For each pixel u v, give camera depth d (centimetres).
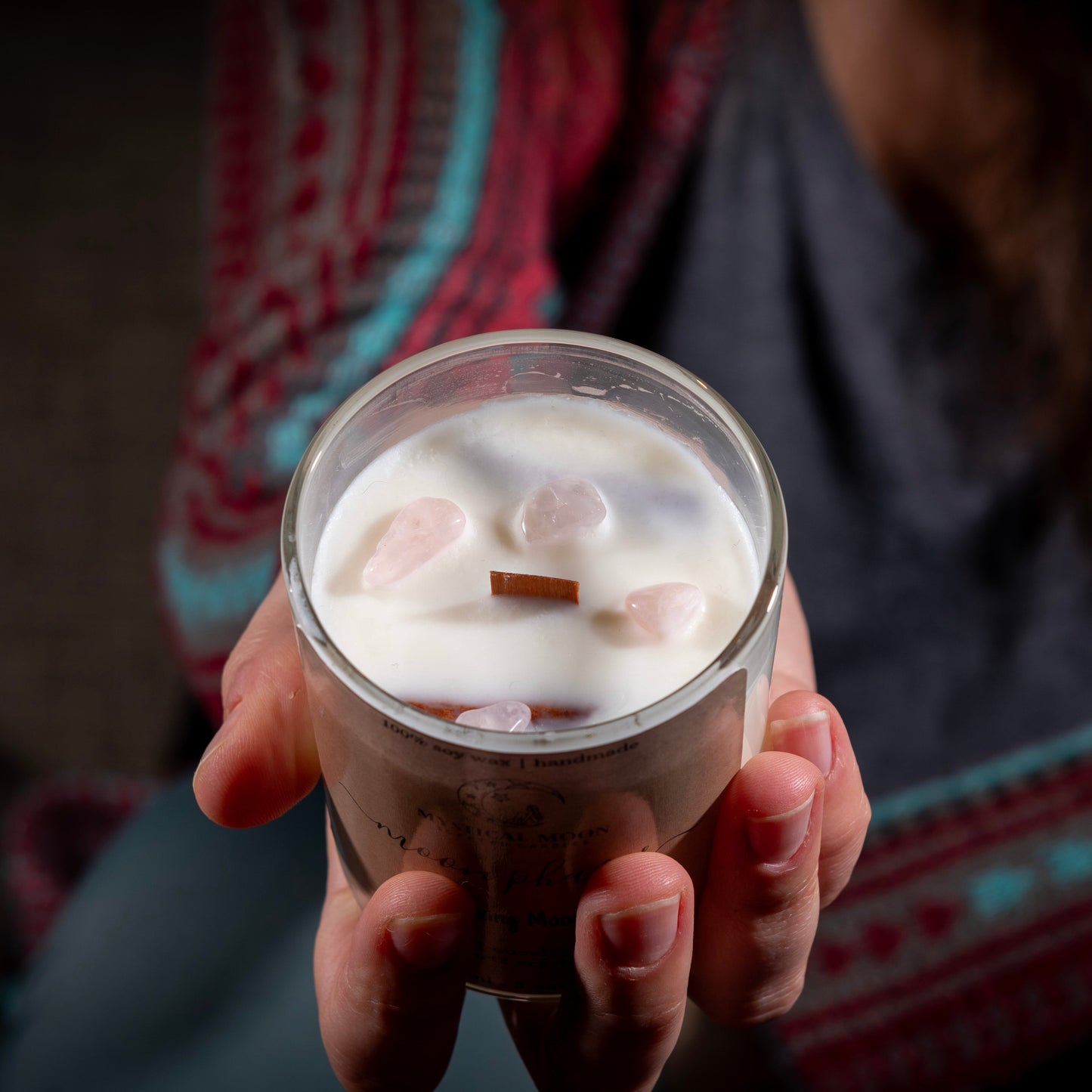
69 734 106
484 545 45
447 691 43
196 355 66
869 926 69
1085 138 76
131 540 117
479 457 46
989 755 75
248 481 58
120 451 123
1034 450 81
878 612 79
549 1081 49
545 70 69
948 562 79
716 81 72
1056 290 78
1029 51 74
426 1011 46
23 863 79
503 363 46
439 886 44
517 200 63
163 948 59
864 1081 66
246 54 70
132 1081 56
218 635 58
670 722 41
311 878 60
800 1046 66
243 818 48
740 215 75
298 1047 56
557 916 44
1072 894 70
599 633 44
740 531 45
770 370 78
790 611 53
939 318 79
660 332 78
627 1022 45
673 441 46
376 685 42
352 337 59
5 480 121
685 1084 60
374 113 62
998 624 78
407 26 65
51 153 146
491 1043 56
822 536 79
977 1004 67
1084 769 74
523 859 43
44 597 114
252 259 62
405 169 61
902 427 79
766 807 45
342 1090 56
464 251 60
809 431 79
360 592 44
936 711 77
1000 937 69
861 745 76
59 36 158
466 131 62
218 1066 56
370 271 59
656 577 44
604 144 73
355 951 45
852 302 77
